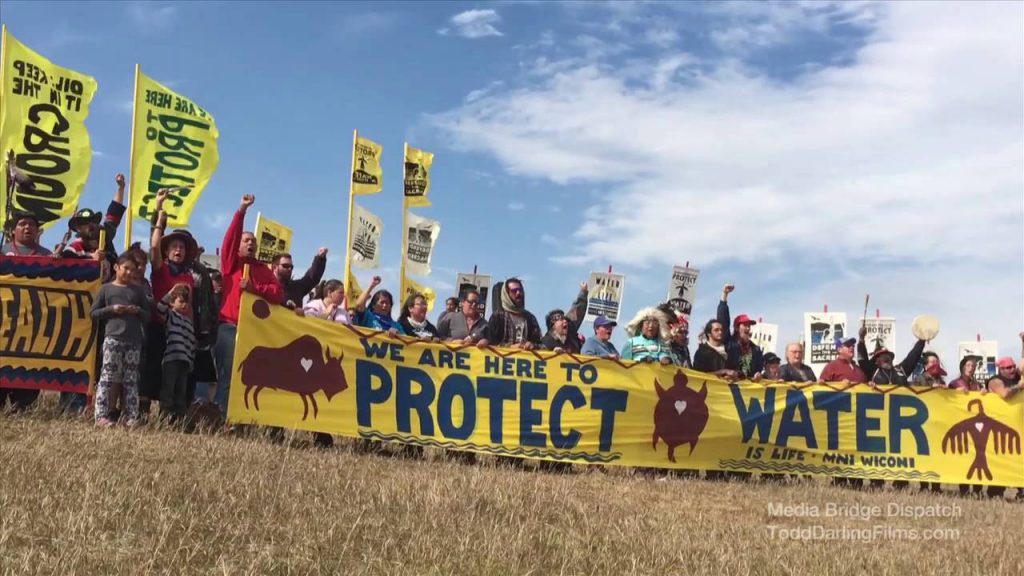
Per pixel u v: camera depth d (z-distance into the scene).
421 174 18.88
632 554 8.05
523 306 13.40
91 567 6.37
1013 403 14.54
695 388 13.30
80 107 13.71
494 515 8.74
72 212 13.46
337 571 6.85
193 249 12.30
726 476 13.41
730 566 8.05
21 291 11.57
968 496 14.01
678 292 17.25
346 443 12.23
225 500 8.10
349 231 17.17
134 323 11.20
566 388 12.73
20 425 10.31
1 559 6.30
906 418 14.13
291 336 11.85
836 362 15.01
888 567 8.42
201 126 14.70
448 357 12.43
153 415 11.38
